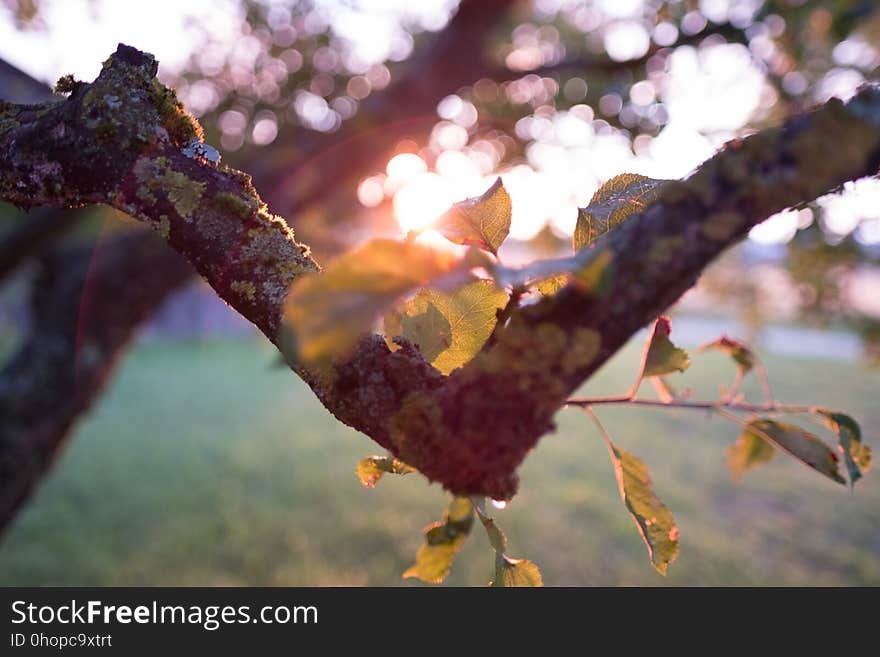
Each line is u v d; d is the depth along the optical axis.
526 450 0.45
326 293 0.35
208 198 0.62
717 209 0.42
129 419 9.52
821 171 0.41
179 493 6.55
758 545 5.64
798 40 3.01
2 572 4.72
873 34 2.82
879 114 0.41
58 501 6.18
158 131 0.67
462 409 0.45
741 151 0.42
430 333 0.60
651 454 8.27
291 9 3.47
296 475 7.25
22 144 0.68
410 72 3.35
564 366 0.43
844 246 3.02
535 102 4.17
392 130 3.29
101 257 2.71
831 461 0.84
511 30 4.50
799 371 13.95
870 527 6.05
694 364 14.82
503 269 0.38
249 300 0.59
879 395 11.50
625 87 3.76
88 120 0.66
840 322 3.42
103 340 2.71
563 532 5.79
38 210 2.79
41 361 2.54
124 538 5.45
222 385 12.48
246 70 3.56
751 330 4.12
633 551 5.47
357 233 4.64
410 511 6.28
